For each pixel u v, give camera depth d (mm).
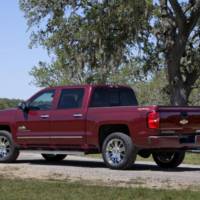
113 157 15344
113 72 36906
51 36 36875
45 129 16688
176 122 14945
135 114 14891
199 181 12852
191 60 41594
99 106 16016
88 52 35656
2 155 17609
